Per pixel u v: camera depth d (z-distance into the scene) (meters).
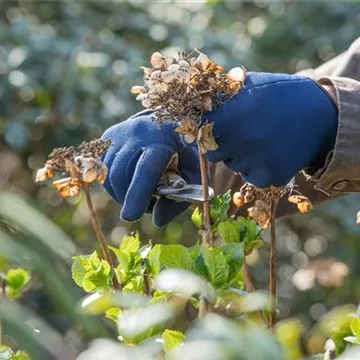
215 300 1.91
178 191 2.01
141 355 1.65
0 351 1.91
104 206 4.43
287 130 1.92
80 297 2.46
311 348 2.02
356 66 2.26
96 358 1.65
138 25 4.60
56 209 4.50
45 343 1.68
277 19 4.90
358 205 4.48
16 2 4.60
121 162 2.03
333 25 4.91
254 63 4.58
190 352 1.61
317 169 1.98
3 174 4.41
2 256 1.71
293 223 4.85
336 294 4.59
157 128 2.03
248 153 1.92
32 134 4.33
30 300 3.88
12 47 4.17
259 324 1.93
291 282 4.74
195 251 1.98
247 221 2.00
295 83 1.95
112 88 4.20
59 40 4.21
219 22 4.90
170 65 1.92
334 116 1.95
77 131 4.25
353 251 4.66
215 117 1.91
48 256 1.75
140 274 1.95
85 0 4.59
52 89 4.21
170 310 1.78
